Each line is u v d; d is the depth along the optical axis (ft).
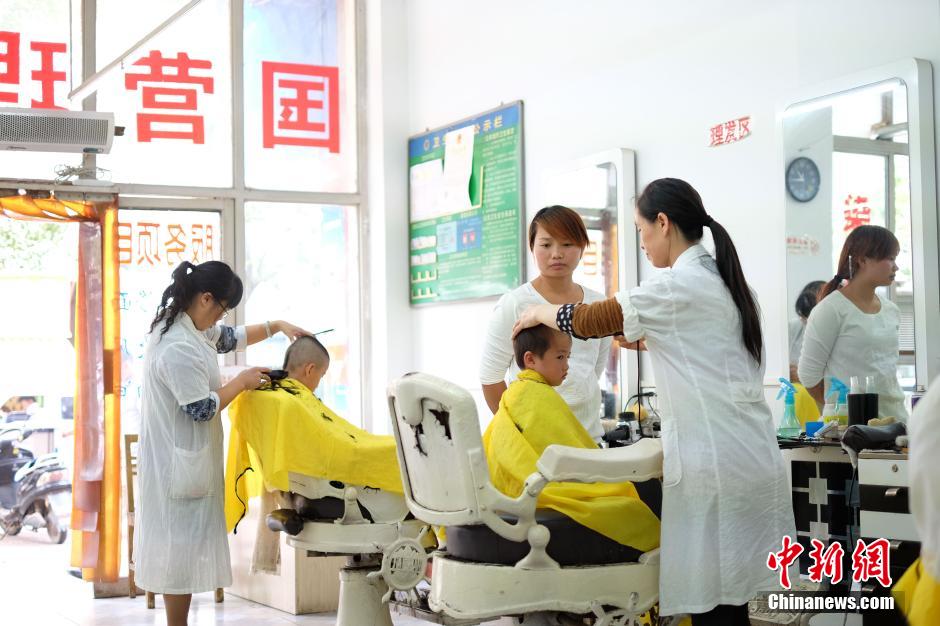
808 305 11.55
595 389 9.43
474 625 8.07
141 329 19.07
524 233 16.74
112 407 16.12
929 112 10.40
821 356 11.35
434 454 7.16
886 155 10.71
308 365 10.89
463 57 18.49
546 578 6.91
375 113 20.43
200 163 19.84
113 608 14.34
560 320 7.38
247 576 14.69
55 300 21.11
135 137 19.36
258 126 20.33
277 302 20.33
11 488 21.30
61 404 21.49
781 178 11.97
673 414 7.07
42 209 16.31
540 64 16.42
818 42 11.59
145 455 10.48
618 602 7.06
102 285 16.53
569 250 9.58
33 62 18.67
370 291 20.75
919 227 10.34
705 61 13.15
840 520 10.64
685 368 7.06
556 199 15.75
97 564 15.30
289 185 20.53
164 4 19.69
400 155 20.24
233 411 10.42
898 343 10.54
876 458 8.68
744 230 12.53
